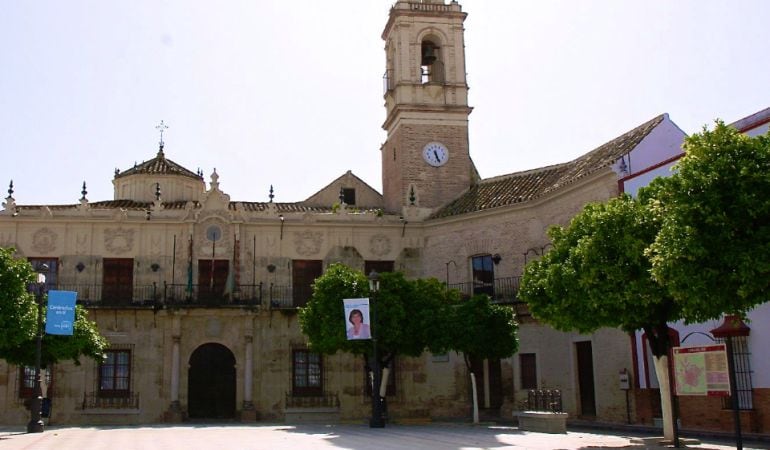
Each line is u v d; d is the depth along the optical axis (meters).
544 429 25.78
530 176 39.28
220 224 38.75
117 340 36.75
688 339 26.48
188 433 27.53
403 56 42.78
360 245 39.81
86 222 37.78
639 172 29.16
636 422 29.05
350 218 39.84
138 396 36.44
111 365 36.72
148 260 38.03
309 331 31.11
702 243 15.93
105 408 36.09
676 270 16.30
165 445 21.64
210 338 37.50
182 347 37.22
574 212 33.50
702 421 25.61
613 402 30.77
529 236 36.56
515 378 35.81
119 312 36.91
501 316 30.72
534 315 22.23
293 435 25.58
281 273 38.81
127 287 37.75
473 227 38.66
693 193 16.47
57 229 37.66
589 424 31.20
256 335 37.94
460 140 42.53
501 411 36.19
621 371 30.22
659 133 31.44
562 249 21.39
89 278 37.41
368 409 38.03
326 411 37.56
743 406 24.12
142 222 38.16
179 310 36.53
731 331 24.22
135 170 42.72
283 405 37.47
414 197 40.62
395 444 21.00
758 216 15.65
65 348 28.98
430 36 44.09
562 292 20.73
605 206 20.61
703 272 15.94
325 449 19.56
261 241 39.03
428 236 40.31
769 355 23.17
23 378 36.00
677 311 19.67
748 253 15.42
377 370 29.17
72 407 35.91
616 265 19.11
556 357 34.44
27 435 26.55
